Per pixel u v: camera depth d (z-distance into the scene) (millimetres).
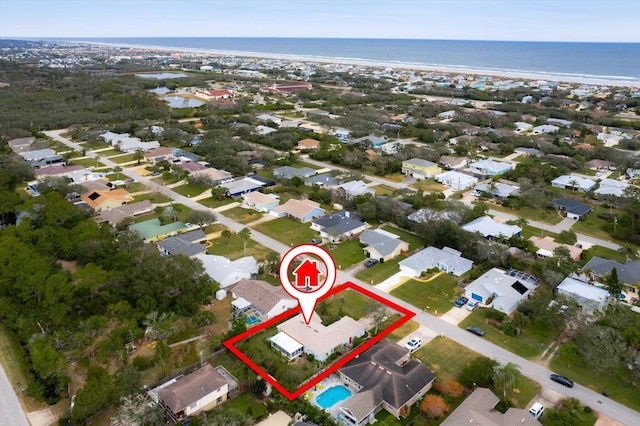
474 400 45250
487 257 75938
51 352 48844
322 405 46969
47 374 47250
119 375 46344
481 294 65562
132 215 92938
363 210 93375
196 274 64875
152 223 87188
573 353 53156
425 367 50000
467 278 72500
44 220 81875
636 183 117062
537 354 55156
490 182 117438
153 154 135000
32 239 74125
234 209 100125
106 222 88688
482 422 42156
